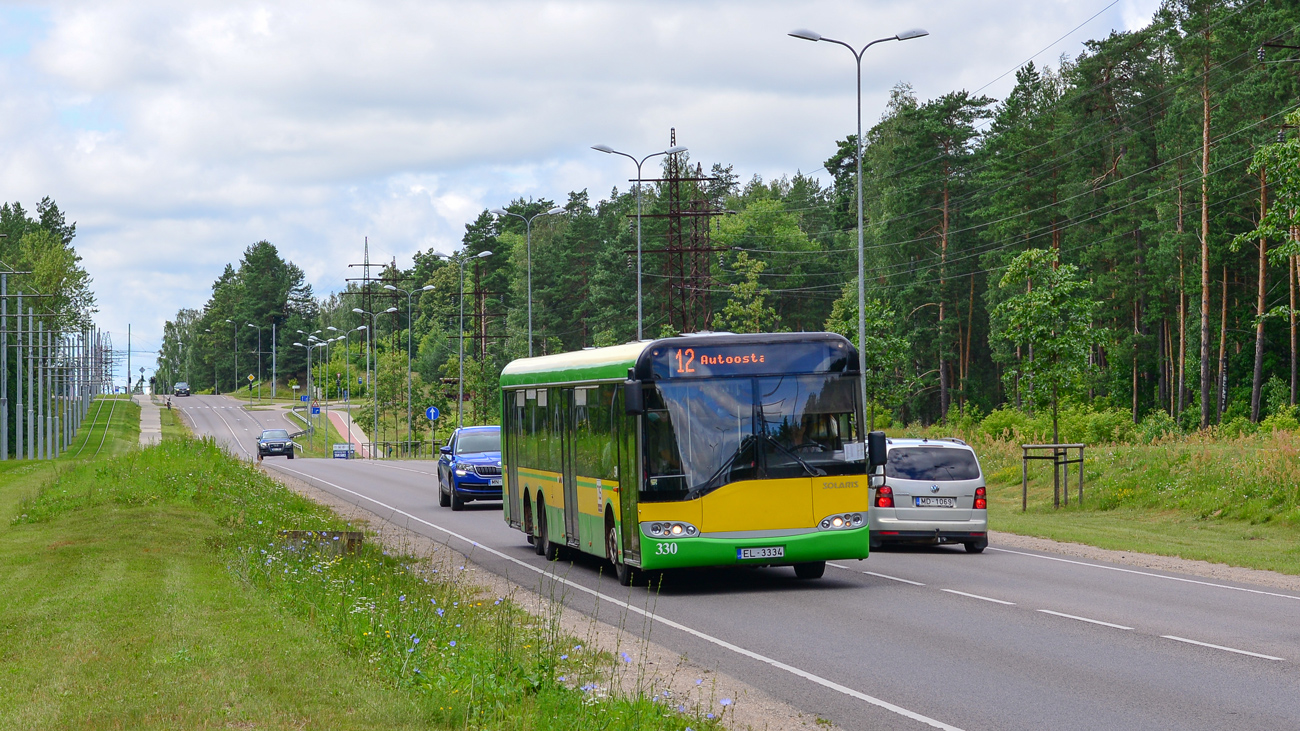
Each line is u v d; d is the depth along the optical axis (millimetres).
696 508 18266
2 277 77125
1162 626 14938
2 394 76062
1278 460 30812
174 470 34562
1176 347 89375
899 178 100812
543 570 21766
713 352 18609
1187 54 75250
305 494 42312
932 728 9781
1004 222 92375
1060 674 11938
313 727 8500
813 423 18672
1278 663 12445
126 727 8453
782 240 139000
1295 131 32719
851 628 15008
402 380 128500
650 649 13562
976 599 17547
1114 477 36156
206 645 11625
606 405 19969
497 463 36188
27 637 12445
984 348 103875
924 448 24594
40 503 30188
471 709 9297
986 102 100375
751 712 10367
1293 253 31734
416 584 17047
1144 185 83875
